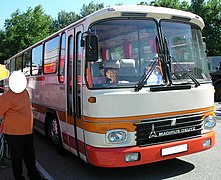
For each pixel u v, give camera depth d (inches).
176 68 209.2
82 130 203.6
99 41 194.9
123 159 185.0
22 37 1505.9
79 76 207.9
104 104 184.1
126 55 199.0
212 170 219.6
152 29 208.8
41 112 320.5
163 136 196.9
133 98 187.3
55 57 270.2
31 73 365.4
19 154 194.4
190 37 226.5
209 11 1364.4
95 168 234.2
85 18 202.5
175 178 206.5
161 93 195.0
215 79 633.6
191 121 206.8
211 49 1359.5
